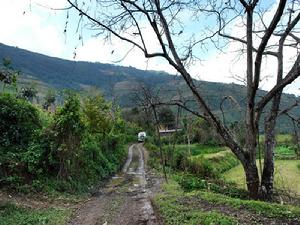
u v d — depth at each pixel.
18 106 17.25
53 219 10.73
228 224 8.58
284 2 9.41
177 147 40.59
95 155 25.47
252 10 11.12
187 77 10.85
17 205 11.62
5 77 17.72
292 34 13.28
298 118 13.14
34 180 14.84
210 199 11.88
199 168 28.94
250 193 12.10
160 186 19.39
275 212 9.88
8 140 16.12
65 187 16.41
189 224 8.84
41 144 16.55
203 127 43.66
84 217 11.57
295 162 39.28
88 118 30.11
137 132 80.88
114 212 12.08
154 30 10.07
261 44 10.32
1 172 13.90
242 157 11.84
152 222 10.01
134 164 40.03
